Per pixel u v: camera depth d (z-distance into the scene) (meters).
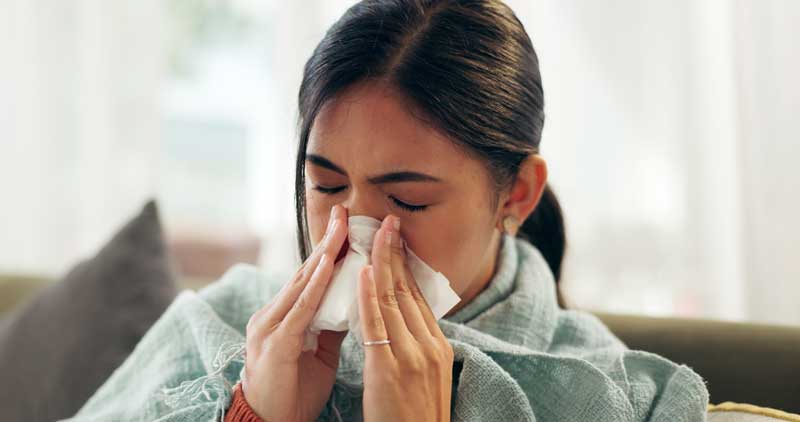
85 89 2.14
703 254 1.74
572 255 1.80
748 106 1.66
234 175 2.26
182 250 2.19
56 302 1.41
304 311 0.89
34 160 2.17
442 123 0.85
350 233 0.89
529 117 0.94
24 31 2.15
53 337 1.38
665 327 1.15
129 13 2.12
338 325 0.88
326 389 0.96
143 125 2.13
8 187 2.18
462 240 0.89
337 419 1.00
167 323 1.14
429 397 0.87
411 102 0.84
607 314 1.21
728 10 1.70
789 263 1.66
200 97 2.25
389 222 0.87
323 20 1.96
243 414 0.91
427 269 0.89
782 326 1.11
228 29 2.22
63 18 2.14
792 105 1.64
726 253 1.73
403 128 0.84
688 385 0.93
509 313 1.05
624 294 1.79
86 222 2.15
